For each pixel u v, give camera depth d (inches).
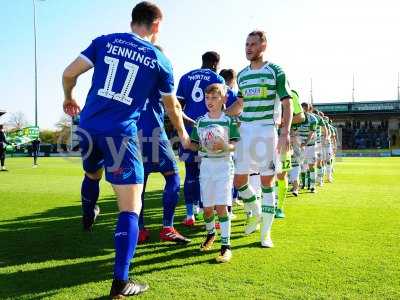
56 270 144.3
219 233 204.5
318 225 217.2
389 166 781.9
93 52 129.2
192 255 163.2
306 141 372.8
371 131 1700.3
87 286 127.9
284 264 147.9
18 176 557.3
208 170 166.6
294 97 269.9
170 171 190.1
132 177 124.2
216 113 172.4
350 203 298.7
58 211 271.6
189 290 122.3
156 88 134.9
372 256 156.9
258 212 201.3
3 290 124.3
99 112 125.6
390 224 218.8
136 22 136.3
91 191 180.2
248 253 163.9
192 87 227.0
